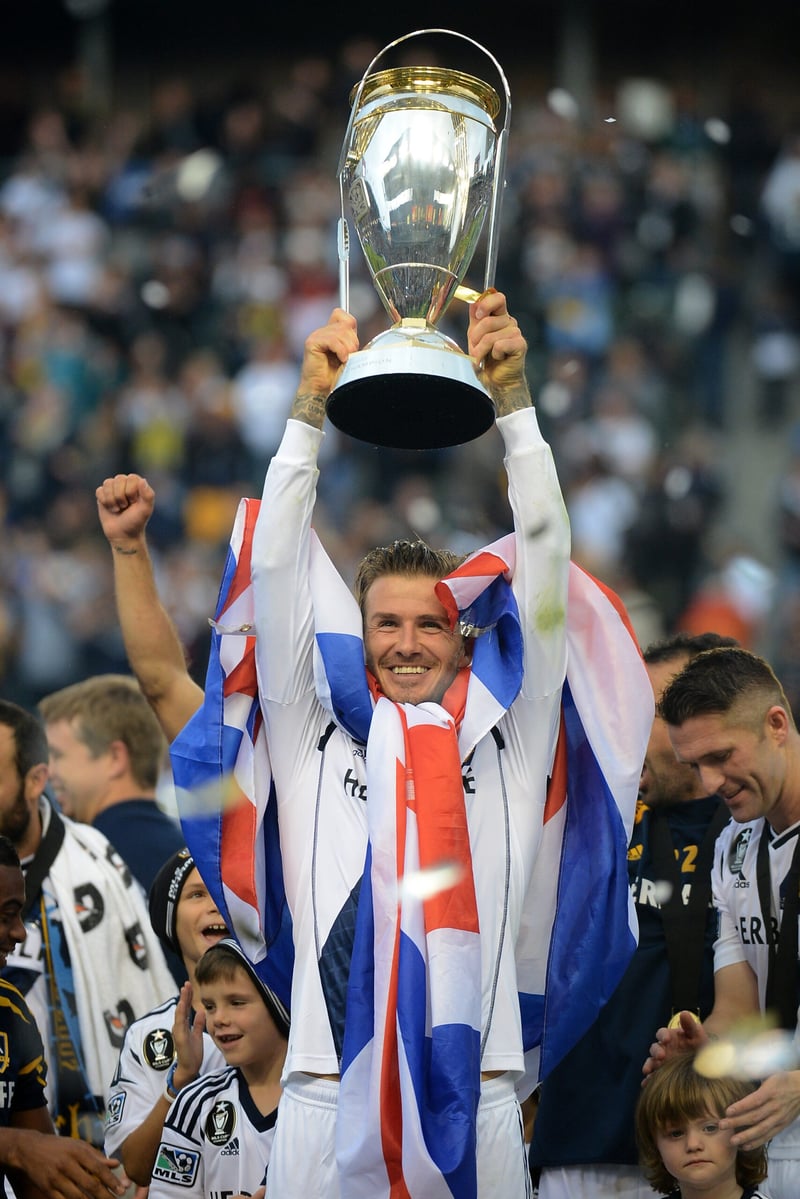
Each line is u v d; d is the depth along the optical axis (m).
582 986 10.66
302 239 46.69
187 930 12.52
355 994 9.59
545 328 43.53
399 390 10.20
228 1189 11.16
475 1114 9.25
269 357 43.69
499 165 11.01
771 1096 10.53
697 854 12.60
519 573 10.41
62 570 37.59
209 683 10.71
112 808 15.93
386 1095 9.20
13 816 13.56
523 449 10.33
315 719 10.54
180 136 49.69
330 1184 9.53
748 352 45.94
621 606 10.95
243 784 10.59
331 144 51.25
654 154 47.78
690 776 12.80
